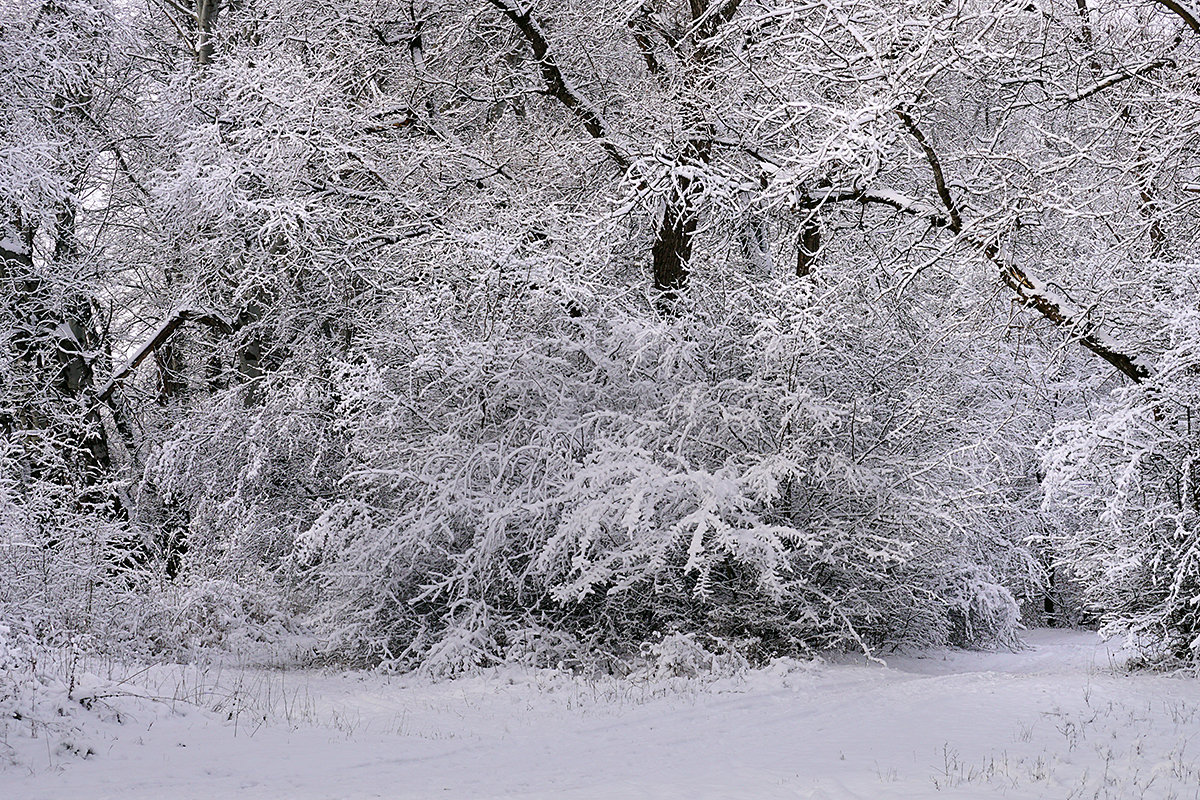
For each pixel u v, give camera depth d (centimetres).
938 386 1545
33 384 1673
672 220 1698
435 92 1847
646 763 793
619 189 1625
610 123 1775
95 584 1283
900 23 1274
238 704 1004
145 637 1334
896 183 1562
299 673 1424
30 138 1401
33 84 1479
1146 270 1240
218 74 1664
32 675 893
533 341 1487
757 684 1186
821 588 1402
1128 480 1121
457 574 1413
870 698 1040
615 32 1802
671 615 1418
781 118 1541
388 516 1521
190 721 914
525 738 924
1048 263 1405
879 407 1469
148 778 721
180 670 1117
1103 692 1008
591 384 1488
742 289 1476
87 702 880
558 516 1423
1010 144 1628
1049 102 1430
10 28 1452
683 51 1711
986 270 1415
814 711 996
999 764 729
